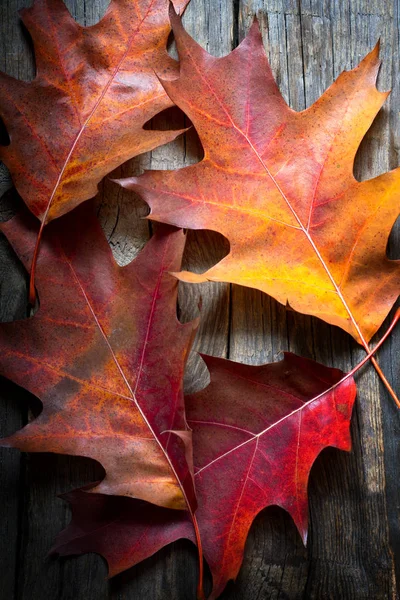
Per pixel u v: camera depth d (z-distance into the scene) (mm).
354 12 414
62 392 360
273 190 372
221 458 369
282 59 408
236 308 396
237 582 382
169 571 380
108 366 363
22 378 359
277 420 371
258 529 387
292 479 368
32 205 364
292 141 374
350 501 391
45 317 363
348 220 375
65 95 372
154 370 362
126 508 370
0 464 380
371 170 405
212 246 397
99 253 369
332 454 393
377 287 376
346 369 395
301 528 365
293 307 366
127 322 365
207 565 381
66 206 363
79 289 366
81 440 358
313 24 412
